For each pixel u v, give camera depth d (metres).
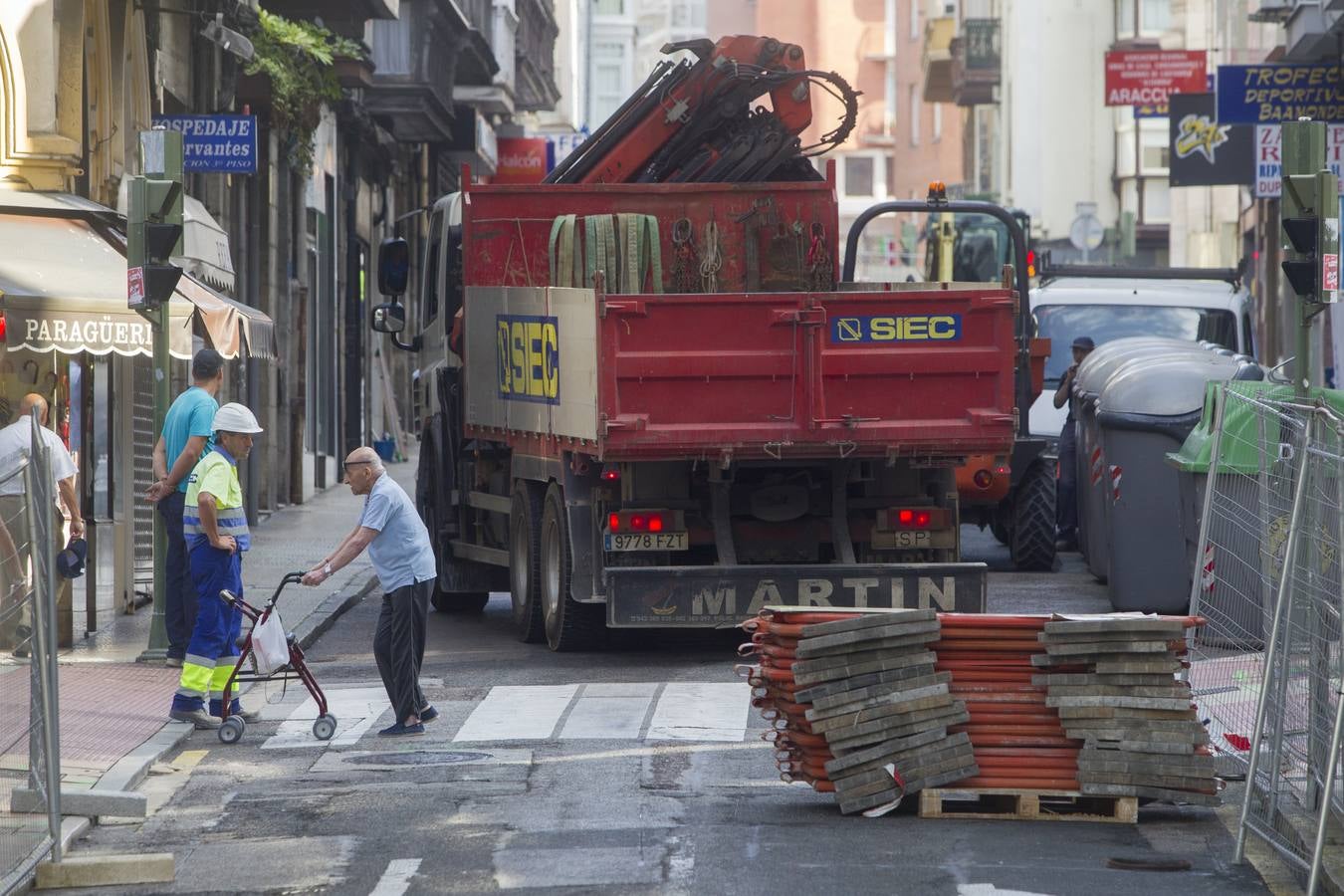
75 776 29.25
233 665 34.12
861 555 41.41
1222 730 28.12
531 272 46.91
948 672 26.34
